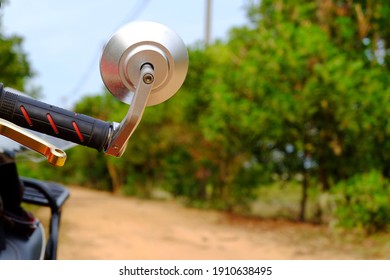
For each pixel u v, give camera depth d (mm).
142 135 24141
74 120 1505
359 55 15195
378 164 14656
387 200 11852
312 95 13219
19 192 2305
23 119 1485
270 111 13711
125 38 1441
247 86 14273
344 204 12695
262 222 14945
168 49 1450
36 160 2400
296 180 16141
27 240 2223
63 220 12289
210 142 17531
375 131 13688
